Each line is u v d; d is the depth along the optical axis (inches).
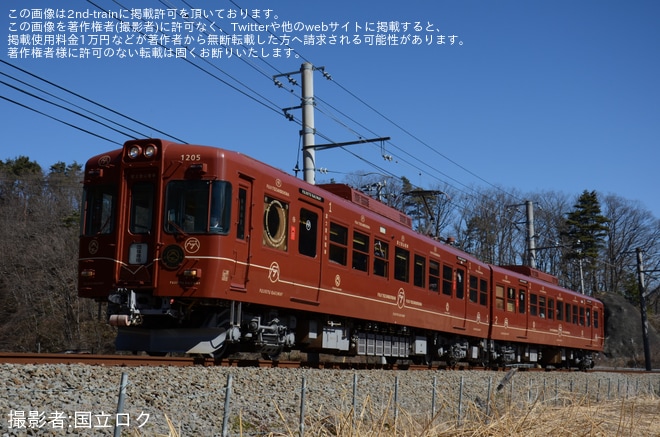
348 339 660.1
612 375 1133.1
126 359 411.2
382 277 674.8
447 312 806.5
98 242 485.4
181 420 303.4
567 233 2427.4
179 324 494.9
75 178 2277.3
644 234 2596.0
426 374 623.5
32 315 1567.4
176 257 460.8
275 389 410.9
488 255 2309.3
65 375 324.8
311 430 295.7
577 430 326.6
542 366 1200.2
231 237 469.4
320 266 575.2
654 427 414.9
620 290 2630.4
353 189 669.3
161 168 473.7
